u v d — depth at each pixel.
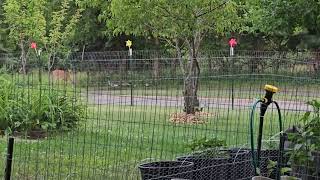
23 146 8.76
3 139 9.87
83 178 6.96
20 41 20.52
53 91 11.41
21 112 10.70
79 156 8.05
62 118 10.61
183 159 6.91
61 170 7.25
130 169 7.22
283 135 5.79
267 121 10.62
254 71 11.76
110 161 7.68
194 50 14.80
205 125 10.39
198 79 12.27
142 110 12.22
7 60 13.66
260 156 6.43
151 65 10.28
